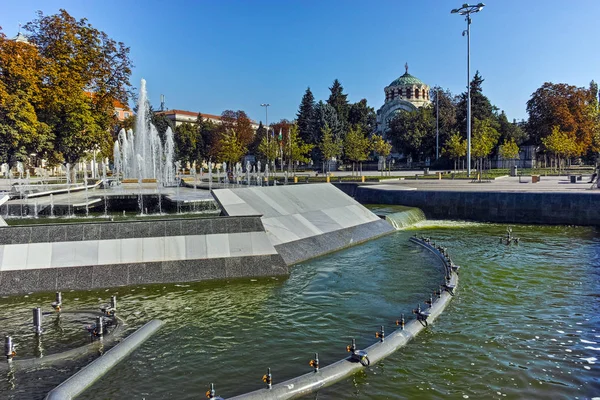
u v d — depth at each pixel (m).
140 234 11.95
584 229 21.88
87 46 30.09
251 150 84.75
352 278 12.52
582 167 69.62
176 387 6.68
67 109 28.97
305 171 75.50
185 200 17.52
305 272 12.97
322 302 10.45
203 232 12.43
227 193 15.62
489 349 8.06
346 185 33.16
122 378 6.90
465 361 7.59
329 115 76.69
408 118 75.88
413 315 9.66
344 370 7.06
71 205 17.05
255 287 11.42
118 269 11.34
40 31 28.59
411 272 13.23
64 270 11.05
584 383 6.89
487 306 10.41
